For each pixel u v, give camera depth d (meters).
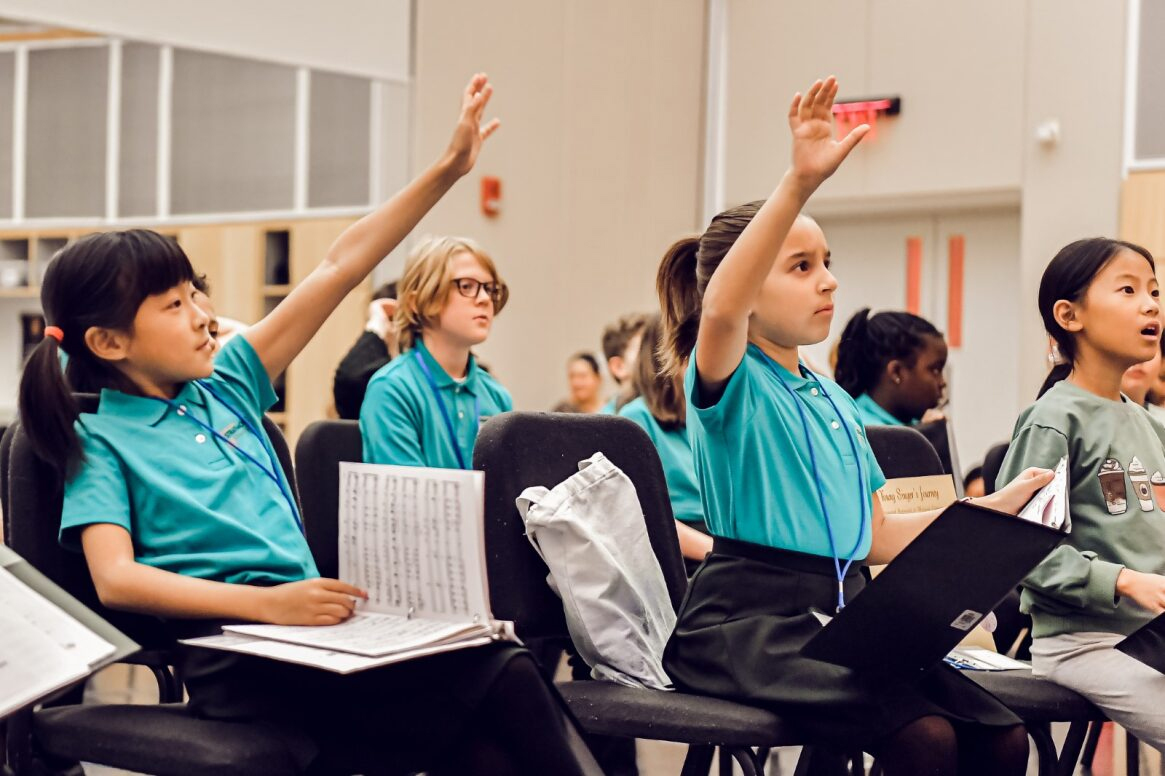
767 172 8.31
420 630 1.72
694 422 2.11
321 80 7.22
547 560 2.20
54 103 7.82
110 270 1.92
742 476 2.05
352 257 2.17
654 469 2.40
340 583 1.82
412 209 2.16
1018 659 3.12
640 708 1.98
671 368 2.28
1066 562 2.33
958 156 7.74
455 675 1.79
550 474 2.28
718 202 8.51
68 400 1.90
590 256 7.98
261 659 1.85
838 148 1.81
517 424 2.26
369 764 1.85
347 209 7.20
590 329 8.01
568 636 2.28
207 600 1.81
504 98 7.44
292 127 7.32
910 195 7.90
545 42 7.65
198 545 1.92
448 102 7.09
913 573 1.74
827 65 8.15
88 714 1.83
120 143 7.74
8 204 7.94
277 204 7.43
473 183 7.33
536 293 7.69
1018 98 7.56
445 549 1.76
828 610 2.03
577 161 7.87
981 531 1.71
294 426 7.52
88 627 1.60
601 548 2.19
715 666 2.01
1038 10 7.49
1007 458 2.50
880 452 2.81
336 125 7.18
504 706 1.78
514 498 2.23
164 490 1.92
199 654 1.85
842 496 2.10
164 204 7.73
